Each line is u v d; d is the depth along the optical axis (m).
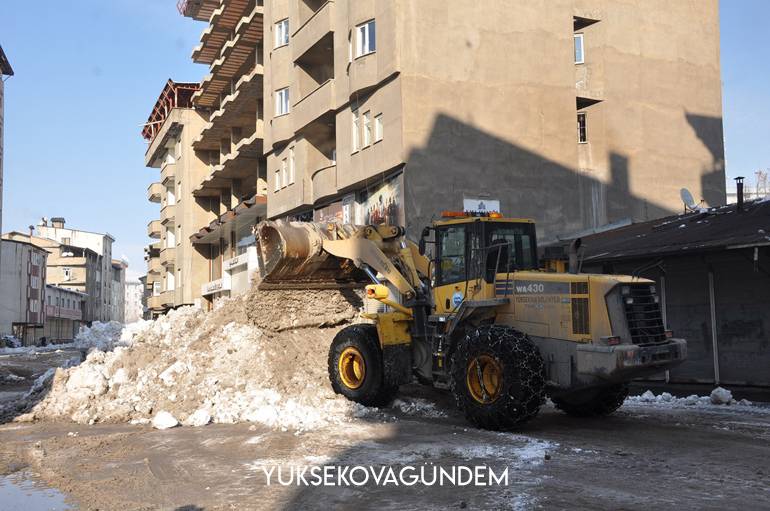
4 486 7.26
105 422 11.35
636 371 8.80
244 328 13.97
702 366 15.66
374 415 11.07
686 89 28.00
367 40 23.06
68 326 94.94
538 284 9.65
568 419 10.73
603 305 8.99
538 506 6.06
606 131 26.12
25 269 76.50
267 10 31.52
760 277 14.62
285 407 11.06
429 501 6.31
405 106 21.42
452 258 10.70
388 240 12.20
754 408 11.86
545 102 23.83
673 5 28.12
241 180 43.19
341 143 24.91
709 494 6.37
